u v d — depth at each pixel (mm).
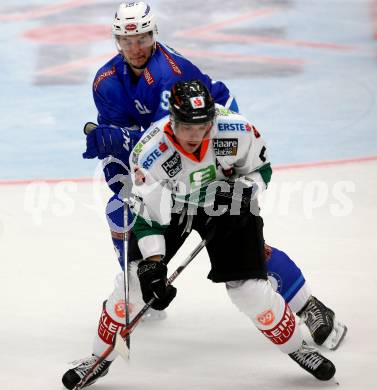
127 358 12148
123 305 12781
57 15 34125
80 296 16188
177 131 11625
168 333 14898
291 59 29641
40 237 18750
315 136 23938
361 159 22422
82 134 24703
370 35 31797
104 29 32594
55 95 27453
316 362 12781
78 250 18109
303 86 27531
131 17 14266
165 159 12148
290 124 24797
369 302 15500
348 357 13734
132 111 15102
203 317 15430
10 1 35750
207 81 15086
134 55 14547
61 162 22844
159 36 31469
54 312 15602
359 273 16625
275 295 12516
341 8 34438
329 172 21641
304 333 14836
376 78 28109
